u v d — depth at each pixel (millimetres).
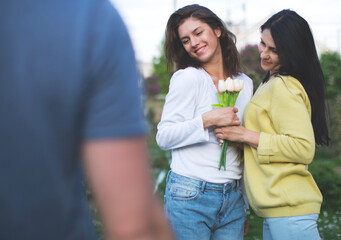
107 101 572
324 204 5168
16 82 547
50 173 578
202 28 2021
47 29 552
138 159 588
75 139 587
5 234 604
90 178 598
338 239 3939
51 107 555
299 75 1900
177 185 1954
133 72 599
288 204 1762
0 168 569
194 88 1938
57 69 549
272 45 1946
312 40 1925
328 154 10023
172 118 1933
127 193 573
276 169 1814
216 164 1949
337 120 10000
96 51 562
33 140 560
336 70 10648
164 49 2213
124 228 570
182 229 1921
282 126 1801
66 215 624
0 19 558
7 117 555
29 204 587
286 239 1778
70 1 566
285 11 1943
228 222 2012
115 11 593
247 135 1860
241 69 2266
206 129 1877
